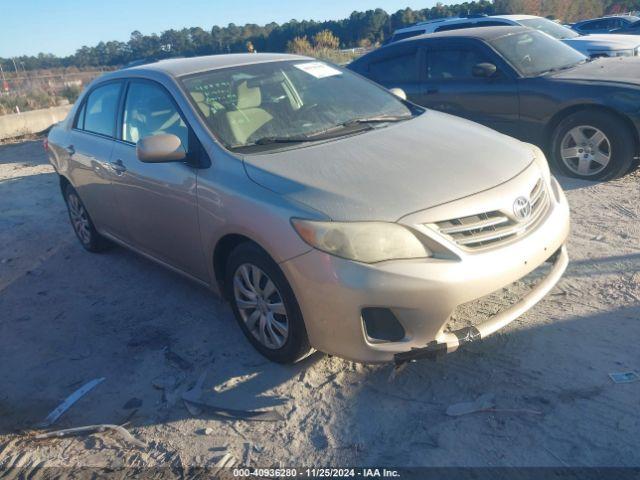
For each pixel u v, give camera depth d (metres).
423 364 3.25
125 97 4.52
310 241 2.86
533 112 6.25
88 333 4.12
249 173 3.29
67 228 6.54
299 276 2.92
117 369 3.63
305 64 4.57
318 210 2.90
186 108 3.83
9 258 5.82
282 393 3.18
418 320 2.82
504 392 2.96
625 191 5.56
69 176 5.28
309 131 3.81
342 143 3.55
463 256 2.85
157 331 4.02
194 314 4.18
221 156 3.49
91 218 5.30
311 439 2.82
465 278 2.82
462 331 2.96
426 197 2.94
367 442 2.76
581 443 2.58
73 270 5.32
